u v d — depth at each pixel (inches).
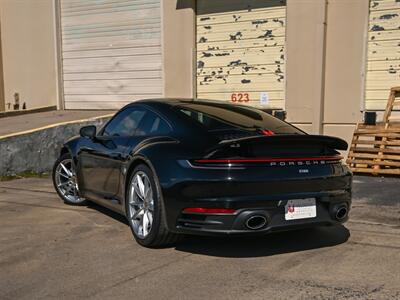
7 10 591.2
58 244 198.1
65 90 567.8
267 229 170.9
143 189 192.7
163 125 203.3
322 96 394.6
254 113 219.6
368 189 298.0
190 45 463.8
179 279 158.9
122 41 519.8
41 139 390.3
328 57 391.9
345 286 151.9
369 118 371.9
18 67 591.8
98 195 238.5
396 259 177.3
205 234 169.6
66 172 274.2
